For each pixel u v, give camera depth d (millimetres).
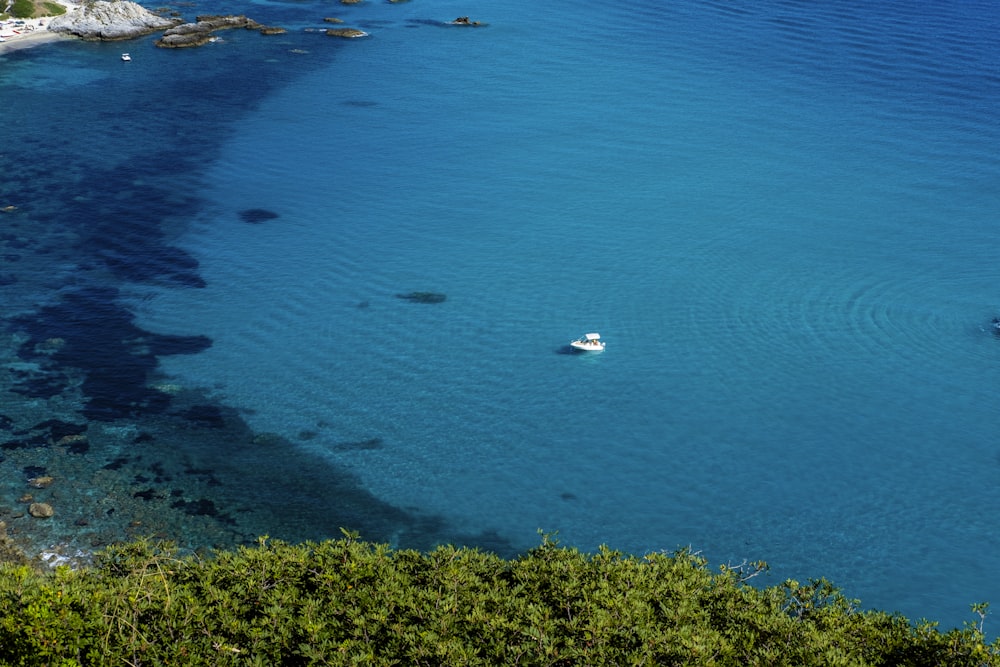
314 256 105375
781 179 130000
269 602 35938
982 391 84688
